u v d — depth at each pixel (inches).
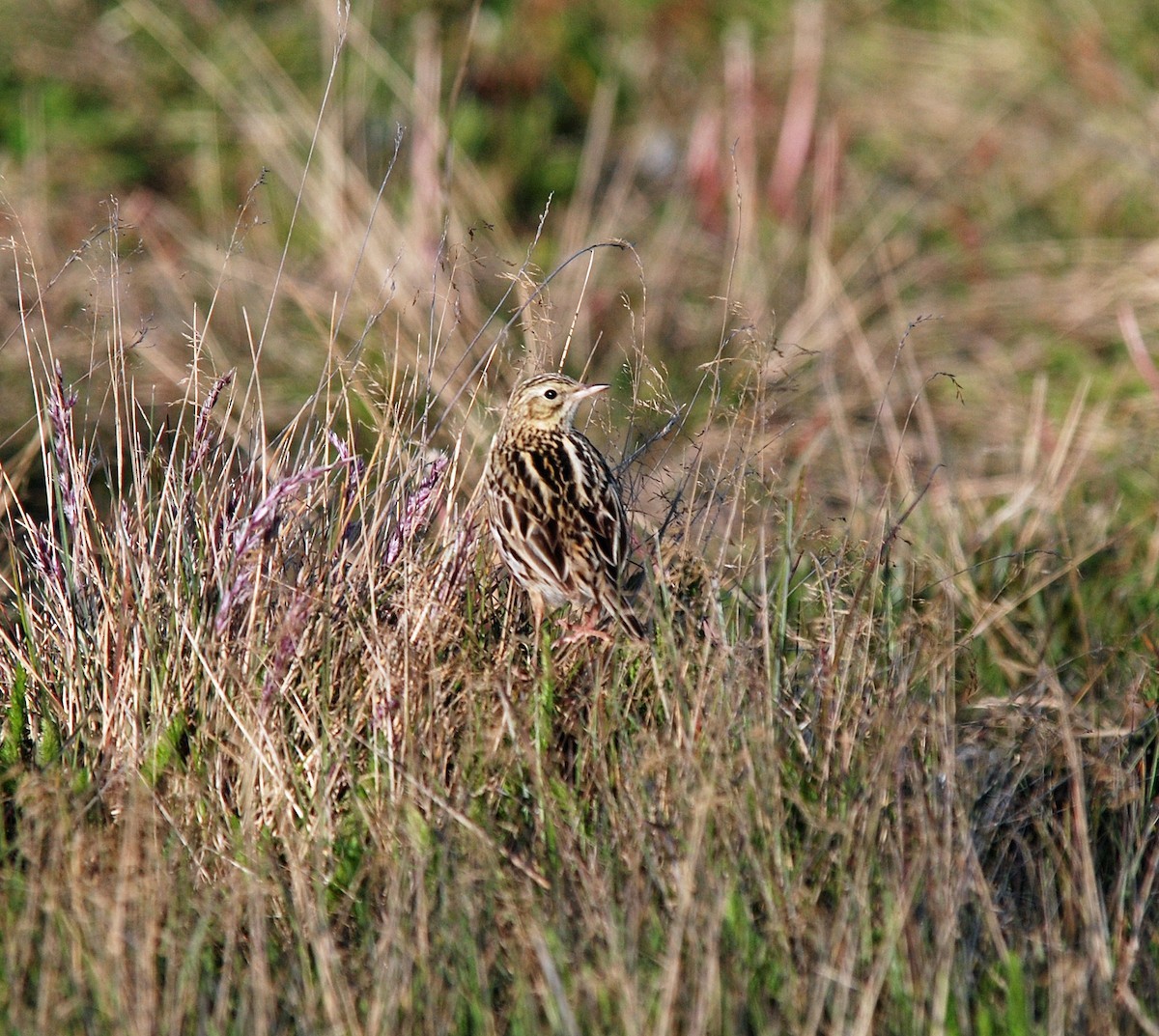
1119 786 380.8
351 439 403.9
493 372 495.2
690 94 860.0
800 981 315.0
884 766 349.7
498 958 329.4
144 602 384.2
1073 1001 317.4
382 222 695.7
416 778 357.4
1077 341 694.5
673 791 354.9
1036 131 832.3
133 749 374.6
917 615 406.3
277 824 369.1
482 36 854.5
